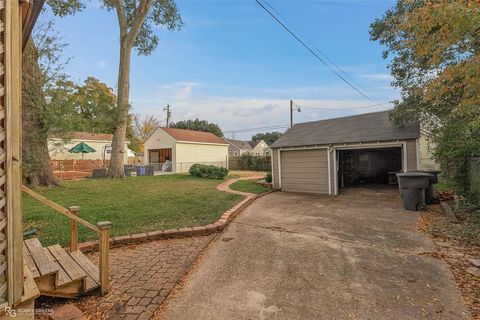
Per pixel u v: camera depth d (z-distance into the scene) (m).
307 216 6.56
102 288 2.93
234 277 3.34
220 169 15.81
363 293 2.91
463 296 2.82
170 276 3.38
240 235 5.02
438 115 8.42
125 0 13.66
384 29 8.48
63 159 20.25
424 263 3.66
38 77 8.43
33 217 5.62
